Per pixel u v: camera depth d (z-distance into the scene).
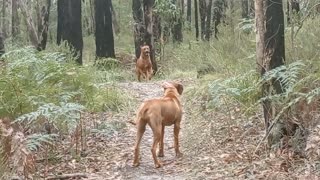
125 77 13.93
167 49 18.48
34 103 7.38
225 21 13.43
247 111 7.96
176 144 7.43
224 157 7.07
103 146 7.80
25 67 7.93
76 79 8.26
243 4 17.91
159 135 7.12
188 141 7.86
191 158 7.28
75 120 7.30
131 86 11.16
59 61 8.56
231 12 13.91
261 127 7.64
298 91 6.93
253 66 9.11
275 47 7.05
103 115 9.02
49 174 6.98
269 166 6.59
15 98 7.45
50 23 28.50
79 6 13.30
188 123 8.65
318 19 9.30
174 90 7.58
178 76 12.50
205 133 7.96
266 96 6.96
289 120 6.93
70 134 7.95
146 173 6.94
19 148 6.39
